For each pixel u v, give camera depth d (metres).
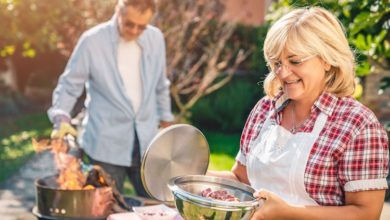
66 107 3.96
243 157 2.71
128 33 3.81
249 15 12.09
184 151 2.77
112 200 3.57
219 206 2.09
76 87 3.95
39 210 3.62
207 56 9.28
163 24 8.03
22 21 9.66
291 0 4.38
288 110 2.50
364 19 3.45
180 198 2.17
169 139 2.71
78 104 4.19
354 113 2.28
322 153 2.30
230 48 10.49
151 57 4.01
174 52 8.21
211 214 2.11
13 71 13.80
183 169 2.78
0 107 12.27
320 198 2.32
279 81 2.55
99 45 3.88
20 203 6.16
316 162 2.30
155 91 4.15
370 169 2.22
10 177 7.32
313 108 2.37
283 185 2.40
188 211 2.15
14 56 13.55
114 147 3.94
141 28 3.79
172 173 2.76
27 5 9.41
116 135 3.93
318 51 2.23
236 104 10.85
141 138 3.95
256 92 10.92
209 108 10.88
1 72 13.77
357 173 2.23
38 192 3.59
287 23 2.27
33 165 7.99
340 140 2.27
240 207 2.11
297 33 2.23
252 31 11.06
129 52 3.95
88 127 4.00
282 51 2.27
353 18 3.70
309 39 2.22
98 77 3.91
